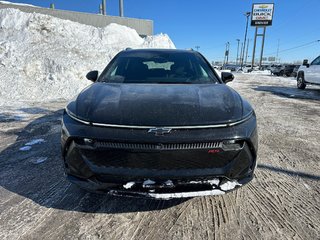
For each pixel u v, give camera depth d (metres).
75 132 2.04
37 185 2.70
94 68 9.41
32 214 2.22
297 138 4.46
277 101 8.41
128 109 2.13
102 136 1.96
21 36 9.96
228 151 1.99
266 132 4.79
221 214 2.29
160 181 1.97
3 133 4.29
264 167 3.26
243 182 2.11
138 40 16.11
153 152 1.92
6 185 2.69
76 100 2.46
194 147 1.94
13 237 1.95
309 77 11.23
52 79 8.30
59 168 3.08
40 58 8.75
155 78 3.09
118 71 3.26
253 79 19.39
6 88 7.40
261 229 2.10
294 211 2.35
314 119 5.92
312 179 2.97
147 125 1.96
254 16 46.56
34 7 18.70
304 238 2.01
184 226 2.12
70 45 10.28
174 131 1.95
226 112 2.14
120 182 2.00
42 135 4.23
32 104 6.65
